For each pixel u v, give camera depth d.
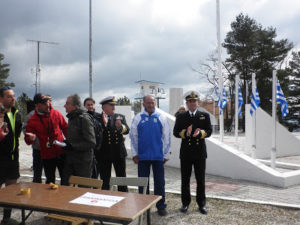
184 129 5.13
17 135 4.59
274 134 8.77
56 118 5.12
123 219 2.56
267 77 37.88
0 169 4.39
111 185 4.00
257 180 7.59
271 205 5.61
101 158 5.16
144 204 2.96
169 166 9.97
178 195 6.29
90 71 21.89
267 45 38.38
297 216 5.05
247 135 12.37
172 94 18.02
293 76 46.78
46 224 4.66
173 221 4.77
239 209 5.38
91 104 6.25
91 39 21.78
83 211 2.72
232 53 38.66
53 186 3.54
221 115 12.58
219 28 12.48
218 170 8.50
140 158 5.00
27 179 7.64
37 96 4.87
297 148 13.24
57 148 4.98
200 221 4.78
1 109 4.07
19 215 5.08
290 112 45.41
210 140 8.74
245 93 38.91
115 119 5.32
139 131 5.07
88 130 4.24
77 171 4.36
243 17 39.41
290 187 7.08
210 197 6.08
